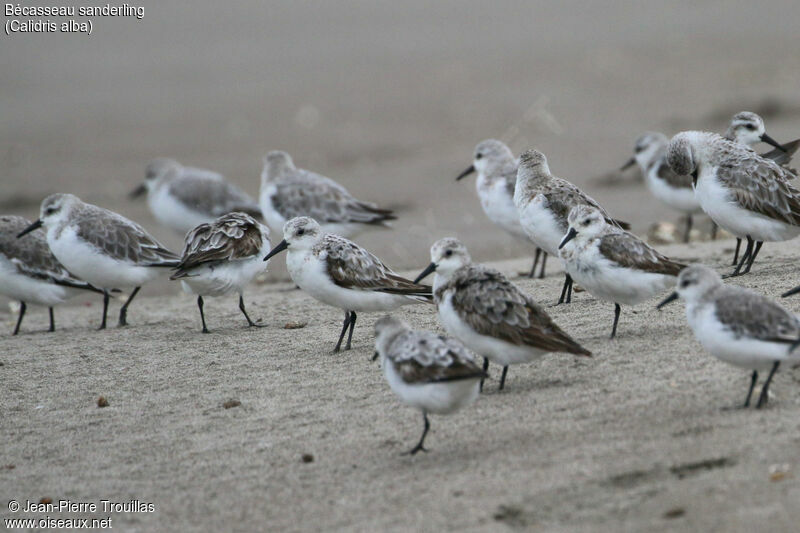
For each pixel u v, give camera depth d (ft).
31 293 52.42
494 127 98.48
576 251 38.55
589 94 106.22
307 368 40.47
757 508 25.29
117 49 140.77
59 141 102.47
